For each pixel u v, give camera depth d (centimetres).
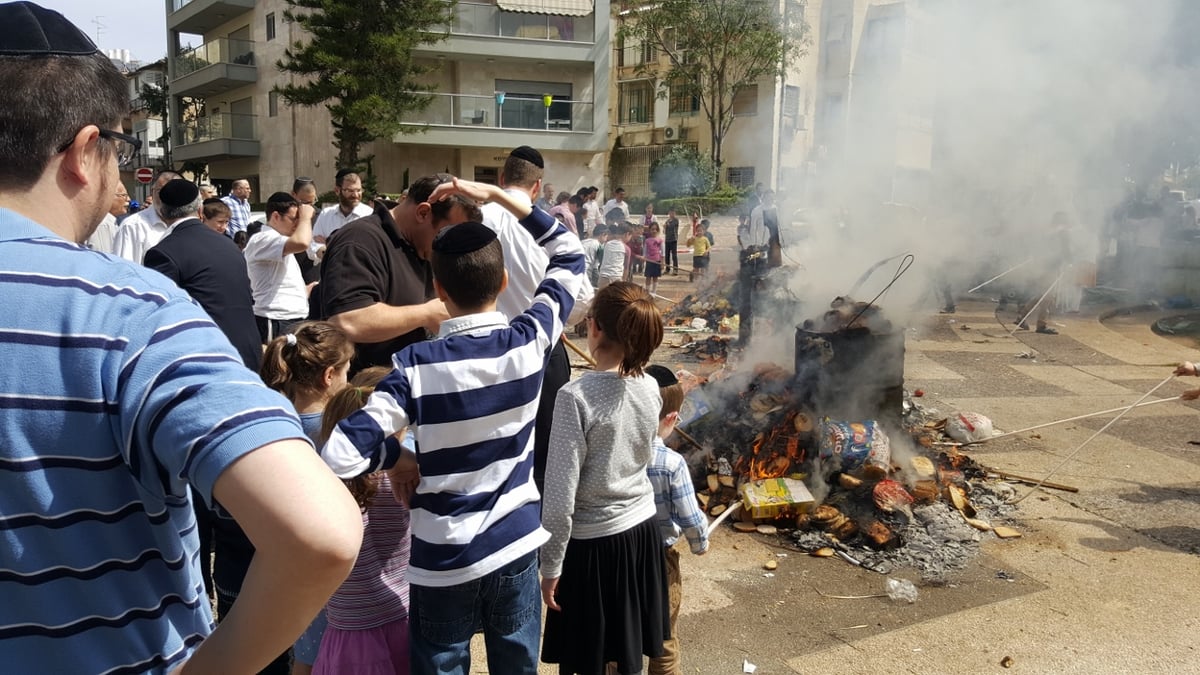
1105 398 702
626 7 2577
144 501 95
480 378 200
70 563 90
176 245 375
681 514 266
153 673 98
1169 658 309
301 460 88
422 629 205
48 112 93
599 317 238
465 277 208
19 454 87
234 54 2978
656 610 242
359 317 274
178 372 89
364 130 2141
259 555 86
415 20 2112
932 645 319
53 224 98
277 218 571
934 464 461
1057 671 301
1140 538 419
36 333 87
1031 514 449
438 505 200
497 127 2527
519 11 2484
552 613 243
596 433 230
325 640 229
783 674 299
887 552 397
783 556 397
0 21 94
